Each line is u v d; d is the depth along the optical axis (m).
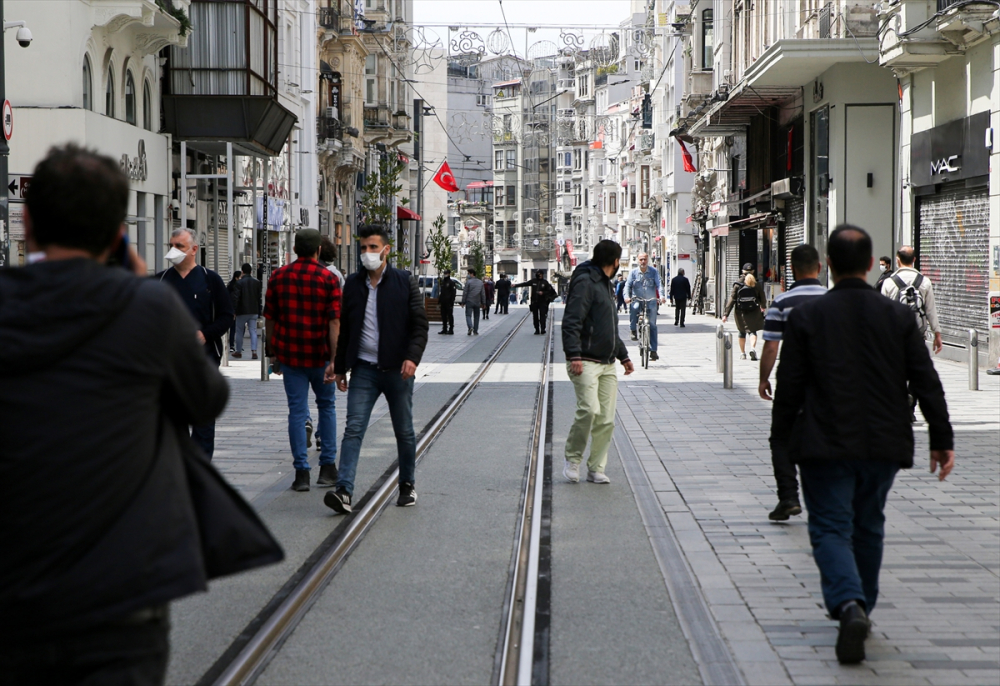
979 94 20.33
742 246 41.25
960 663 4.95
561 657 5.09
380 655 5.14
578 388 9.48
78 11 20.83
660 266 69.81
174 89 26.25
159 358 2.83
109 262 3.06
